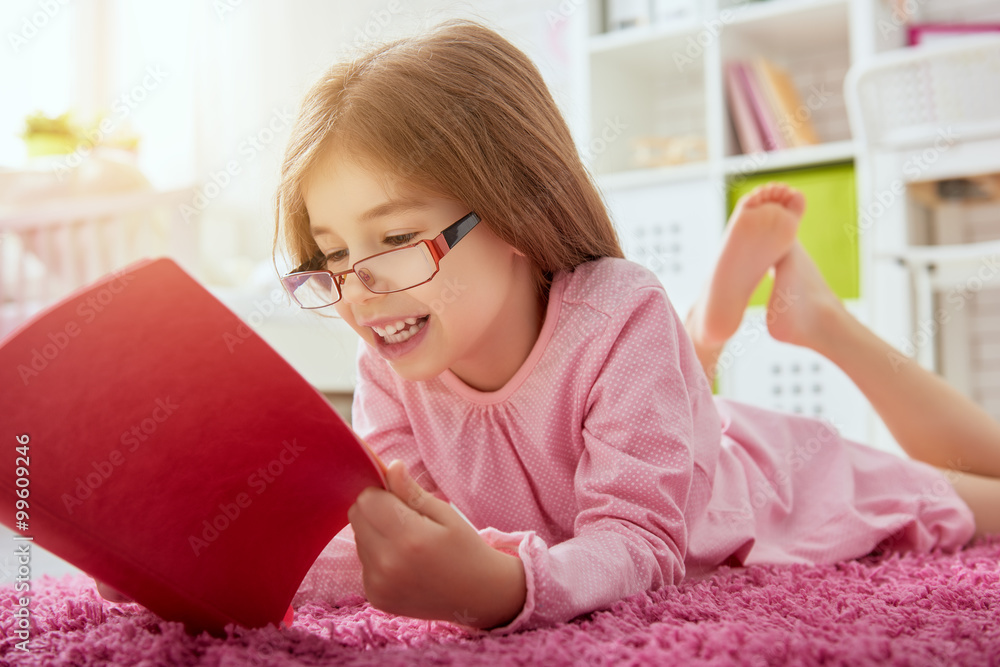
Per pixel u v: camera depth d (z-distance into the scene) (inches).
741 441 42.4
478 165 30.2
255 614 25.2
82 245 88.0
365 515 22.0
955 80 75.1
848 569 35.6
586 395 31.6
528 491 34.0
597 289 32.8
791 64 108.8
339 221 29.4
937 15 99.7
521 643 22.4
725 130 97.3
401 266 28.8
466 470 34.7
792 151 92.0
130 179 97.7
